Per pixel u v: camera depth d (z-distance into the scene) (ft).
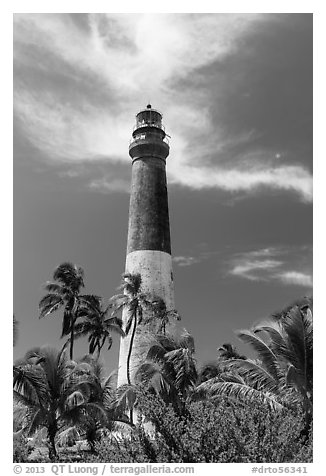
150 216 129.90
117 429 77.00
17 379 72.33
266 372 69.00
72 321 122.72
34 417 73.82
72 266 128.16
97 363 97.30
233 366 75.82
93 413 77.15
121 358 119.75
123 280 116.78
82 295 126.21
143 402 49.42
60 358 79.51
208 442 42.39
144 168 135.23
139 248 126.72
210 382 69.82
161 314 113.60
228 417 44.45
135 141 137.90
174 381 75.61
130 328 119.44
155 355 80.84
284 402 63.05
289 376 62.80
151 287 121.60
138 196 132.87
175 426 45.11
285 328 67.05
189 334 86.33
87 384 80.02
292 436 44.50
